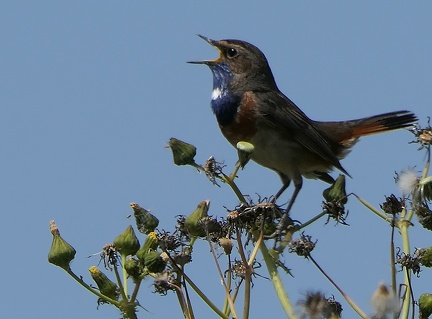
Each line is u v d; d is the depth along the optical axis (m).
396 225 9.75
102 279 9.50
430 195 9.75
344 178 11.05
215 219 9.69
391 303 7.72
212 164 11.40
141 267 9.30
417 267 9.17
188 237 9.80
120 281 9.19
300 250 9.34
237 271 9.06
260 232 9.62
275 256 9.59
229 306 8.52
